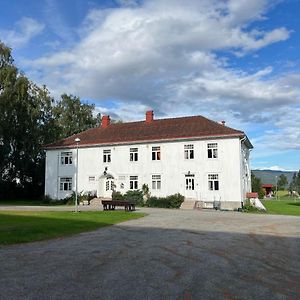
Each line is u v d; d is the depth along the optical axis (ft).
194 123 148.25
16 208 118.83
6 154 173.47
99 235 55.72
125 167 150.00
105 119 170.09
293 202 209.26
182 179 139.95
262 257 39.70
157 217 87.51
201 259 37.96
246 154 159.43
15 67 167.84
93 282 28.43
